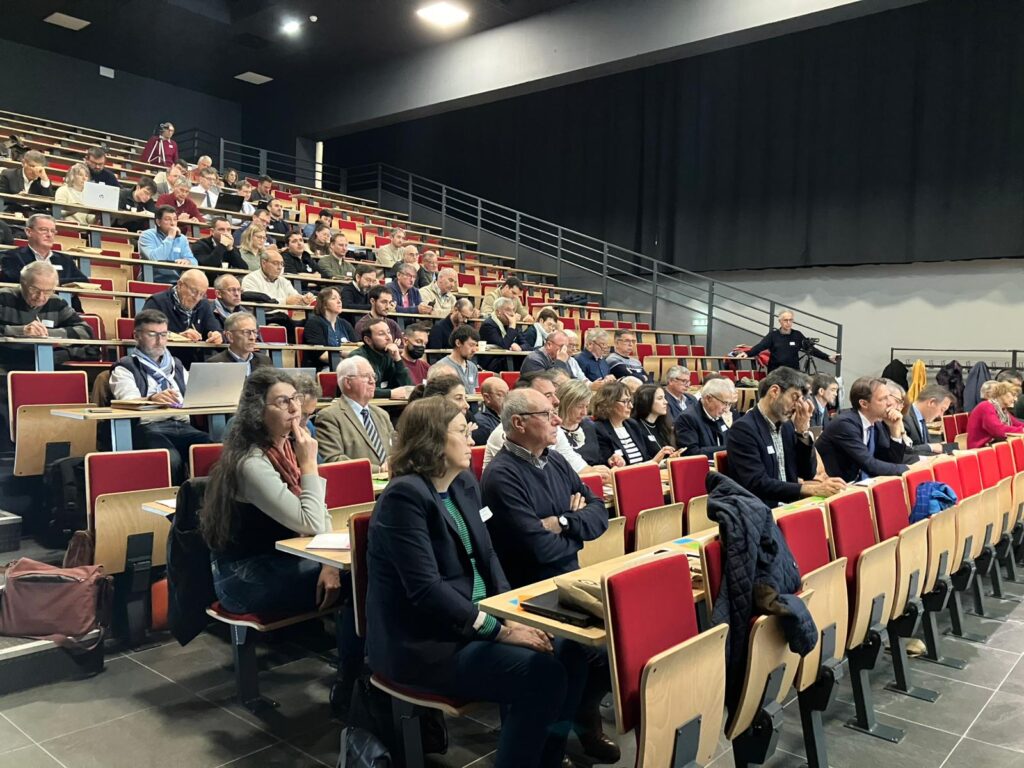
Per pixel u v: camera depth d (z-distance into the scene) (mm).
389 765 1969
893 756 2451
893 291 9164
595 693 2299
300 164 13008
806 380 3566
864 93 9023
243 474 2455
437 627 1986
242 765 2205
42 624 2660
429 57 10938
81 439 3744
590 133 11398
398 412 4754
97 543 2865
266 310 5660
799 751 2453
